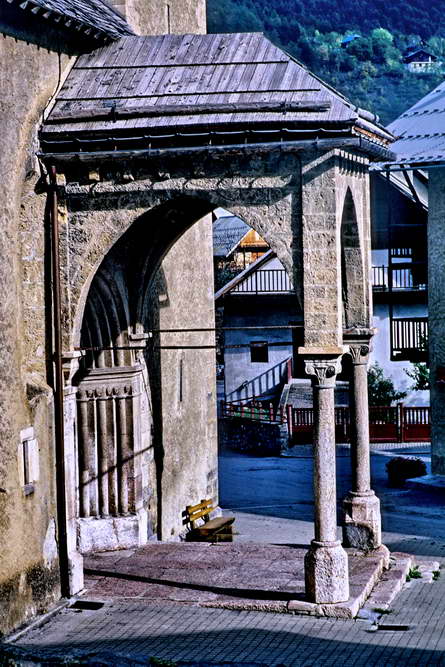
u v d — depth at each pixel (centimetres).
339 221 1897
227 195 1898
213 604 1883
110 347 2108
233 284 5206
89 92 1966
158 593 1952
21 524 1812
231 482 3578
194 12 2880
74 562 1959
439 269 3322
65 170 1934
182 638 1723
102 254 1938
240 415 4553
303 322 1877
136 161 1917
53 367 1945
